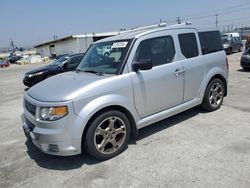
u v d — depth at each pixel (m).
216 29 5.50
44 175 3.41
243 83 8.54
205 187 2.85
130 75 3.80
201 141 4.02
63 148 3.30
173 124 4.83
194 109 5.62
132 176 3.20
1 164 3.82
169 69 4.29
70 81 3.77
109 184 3.07
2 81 15.98
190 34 4.82
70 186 3.10
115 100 3.58
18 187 3.17
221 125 4.64
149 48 4.12
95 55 4.46
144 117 4.10
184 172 3.18
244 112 5.30
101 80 3.56
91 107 3.36
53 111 3.23
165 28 4.45
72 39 43.53
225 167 3.21
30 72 10.86
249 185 2.82
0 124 5.96
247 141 3.91
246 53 11.39
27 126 3.68
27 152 4.19
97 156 3.57
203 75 4.99
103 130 3.57
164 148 3.87
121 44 4.04
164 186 2.93
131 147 3.99
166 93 4.30
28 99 3.68
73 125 3.27
